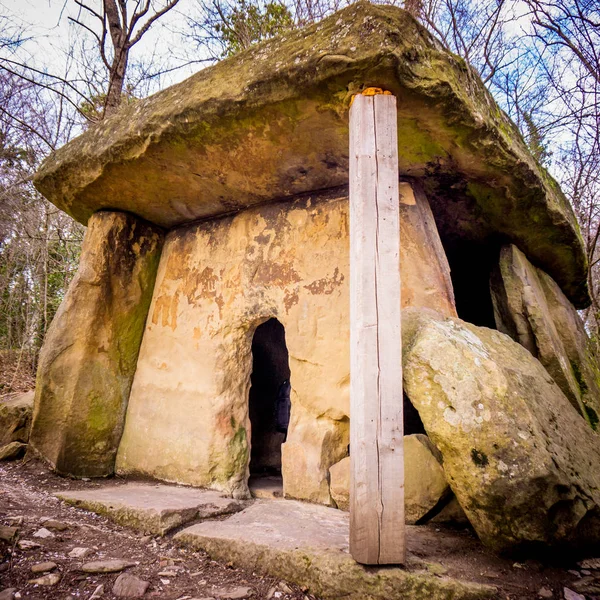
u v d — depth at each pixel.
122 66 6.46
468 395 2.45
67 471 4.17
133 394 4.68
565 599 2.15
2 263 11.37
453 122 2.93
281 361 6.55
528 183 3.64
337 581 2.14
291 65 2.69
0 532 2.51
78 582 2.21
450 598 2.06
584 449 2.85
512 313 4.55
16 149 9.91
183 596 2.16
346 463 3.40
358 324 2.29
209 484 3.92
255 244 4.25
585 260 5.23
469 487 2.36
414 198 3.72
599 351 7.60
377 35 2.49
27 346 9.74
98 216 4.63
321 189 4.02
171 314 4.67
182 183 4.00
